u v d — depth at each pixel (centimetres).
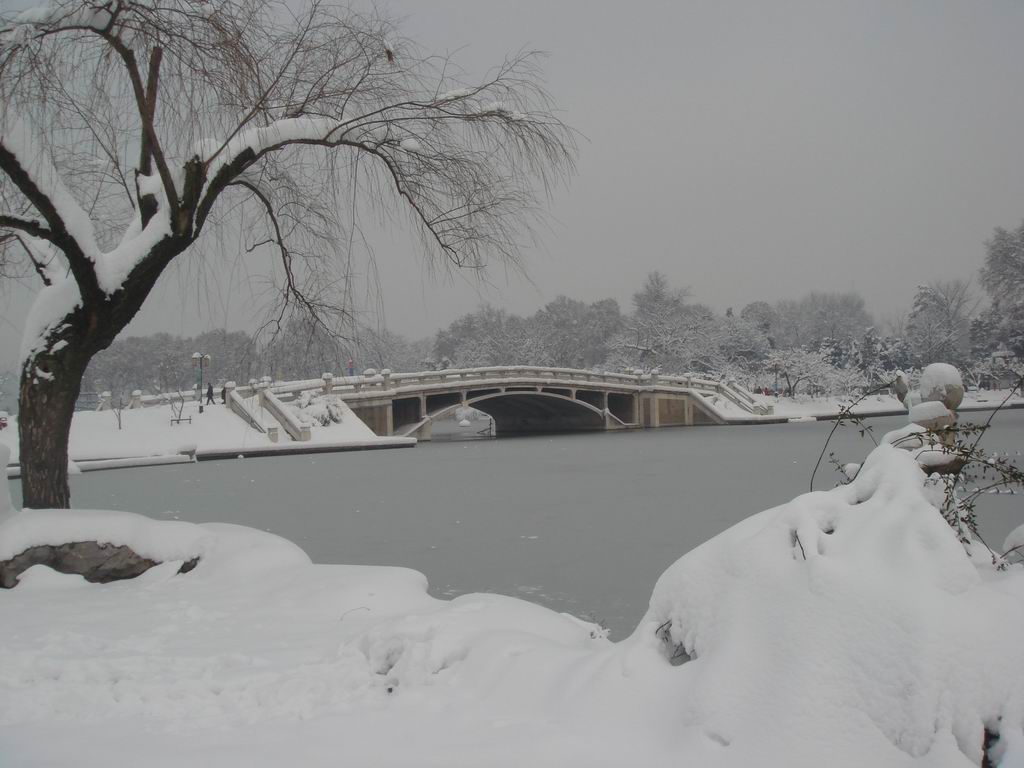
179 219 913
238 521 1983
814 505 421
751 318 11344
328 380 4453
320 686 475
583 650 480
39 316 952
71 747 391
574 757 353
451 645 502
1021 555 451
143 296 944
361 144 998
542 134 1031
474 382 5041
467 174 1038
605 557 1530
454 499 2355
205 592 775
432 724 405
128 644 593
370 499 2364
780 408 6650
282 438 4156
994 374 7125
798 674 344
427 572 1415
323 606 709
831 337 10000
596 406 5972
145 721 434
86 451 3534
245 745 388
